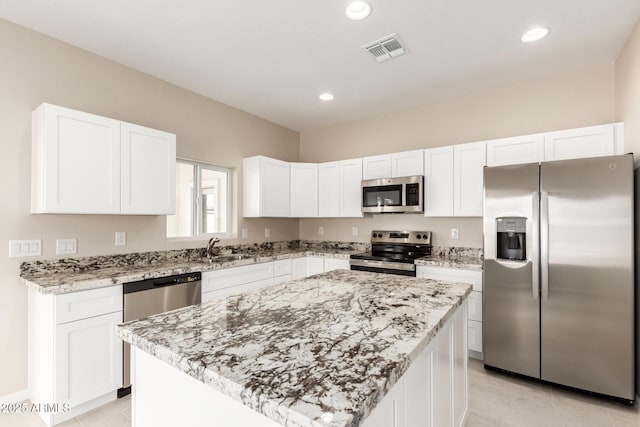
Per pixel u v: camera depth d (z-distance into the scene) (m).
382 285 1.77
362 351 0.88
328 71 2.88
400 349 0.90
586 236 2.16
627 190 2.04
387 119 4.02
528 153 2.73
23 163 2.17
